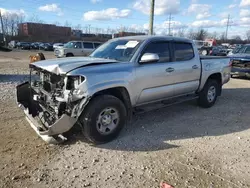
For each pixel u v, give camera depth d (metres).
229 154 3.84
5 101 6.44
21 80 9.87
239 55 11.82
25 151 3.76
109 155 3.72
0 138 4.18
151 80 4.71
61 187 2.93
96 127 3.91
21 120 5.05
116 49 4.91
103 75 3.93
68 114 3.73
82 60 4.32
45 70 4.10
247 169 3.42
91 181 3.06
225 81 6.86
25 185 2.95
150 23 15.06
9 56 26.69
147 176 3.19
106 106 3.96
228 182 3.10
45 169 3.30
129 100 4.41
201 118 5.59
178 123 5.21
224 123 5.30
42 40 67.38
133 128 4.84
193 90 5.89
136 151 3.88
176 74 5.23
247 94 8.38
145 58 4.47
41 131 3.76
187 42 5.65
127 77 4.26
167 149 3.96
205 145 4.15
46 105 4.08
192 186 3.00
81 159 3.58
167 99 5.28
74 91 3.68
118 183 3.03
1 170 3.24
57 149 3.86
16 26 75.12
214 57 6.50
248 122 5.41
